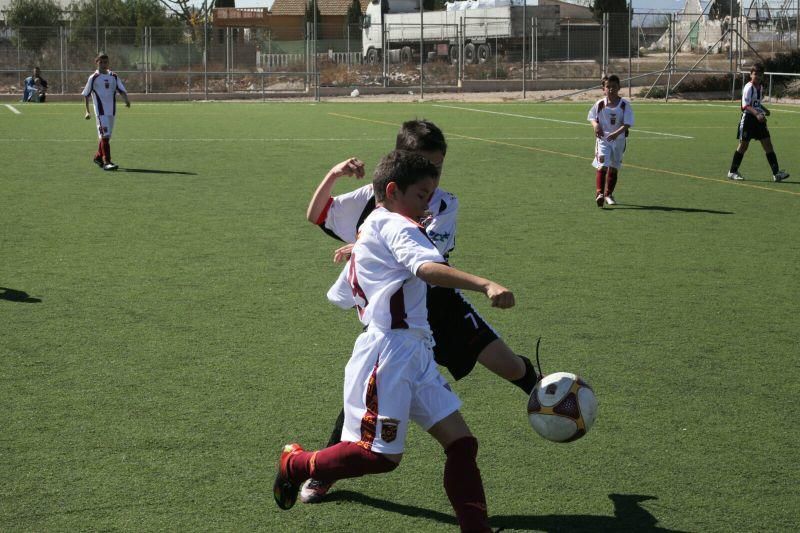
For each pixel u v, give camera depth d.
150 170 15.89
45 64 40.53
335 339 6.48
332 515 3.98
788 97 38.62
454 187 14.27
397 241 3.37
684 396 5.43
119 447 4.62
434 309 4.08
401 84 44.47
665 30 50.28
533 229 10.84
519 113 30.97
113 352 6.12
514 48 46.97
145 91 41.44
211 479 4.29
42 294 7.62
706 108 34.00
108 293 7.68
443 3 67.06
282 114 30.00
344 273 3.91
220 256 9.17
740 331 6.78
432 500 4.13
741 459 4.57
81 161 17.09
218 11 61.53
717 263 9.12
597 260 9.19
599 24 46.91
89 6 49.31
